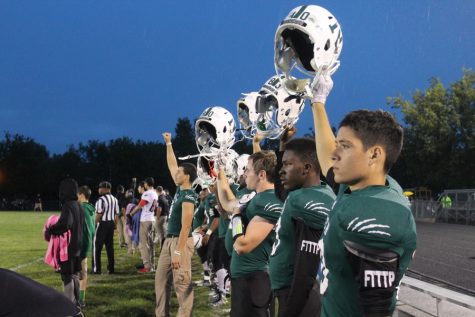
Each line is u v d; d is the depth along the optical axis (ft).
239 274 12.99
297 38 9.87
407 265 6.54
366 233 6.16
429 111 136.46
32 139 251.80
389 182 7.12
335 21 9.45
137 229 47.26
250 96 17.46
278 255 9.70
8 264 38.75
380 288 6.08
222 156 18.83
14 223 95.61
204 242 28.60
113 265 35.86
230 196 16.11
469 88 136.46
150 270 36.45
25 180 244.42
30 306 5.07
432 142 137.08
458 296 13.43
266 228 11.21
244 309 12.90
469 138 132.77
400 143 6.84
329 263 6.66
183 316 19.30
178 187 20.65
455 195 111.14
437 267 36.27
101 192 35.83
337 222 6.46
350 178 6.78
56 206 222.28
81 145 261.44
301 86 10.04
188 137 252.62
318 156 9.48
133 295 27.40
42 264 38.75
